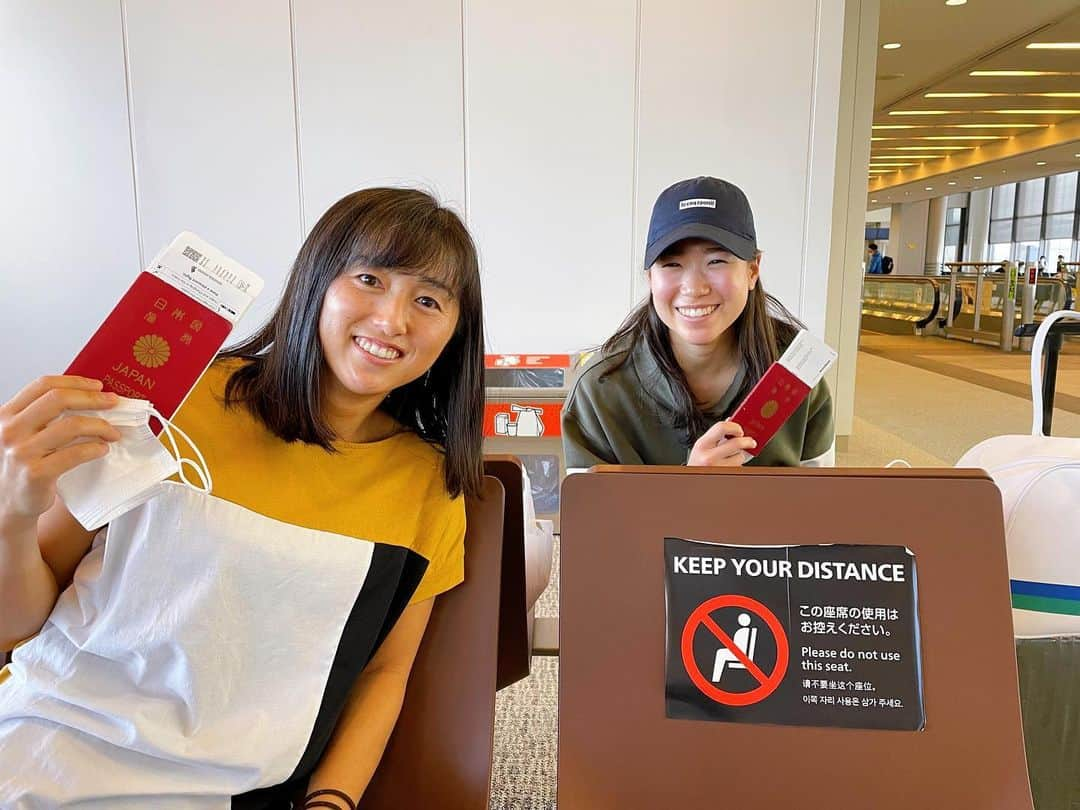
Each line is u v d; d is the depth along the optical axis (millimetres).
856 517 780
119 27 3197
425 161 3273
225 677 767
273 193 3305
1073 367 7617
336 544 803
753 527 791
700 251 1196
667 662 782
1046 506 942
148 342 685
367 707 881
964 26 5973
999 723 744
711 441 1051
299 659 795
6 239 3375
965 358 8688
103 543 802
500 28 3158
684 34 3129
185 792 755
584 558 806
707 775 765
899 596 766
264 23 3182
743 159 3205
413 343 829
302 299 840
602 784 773
